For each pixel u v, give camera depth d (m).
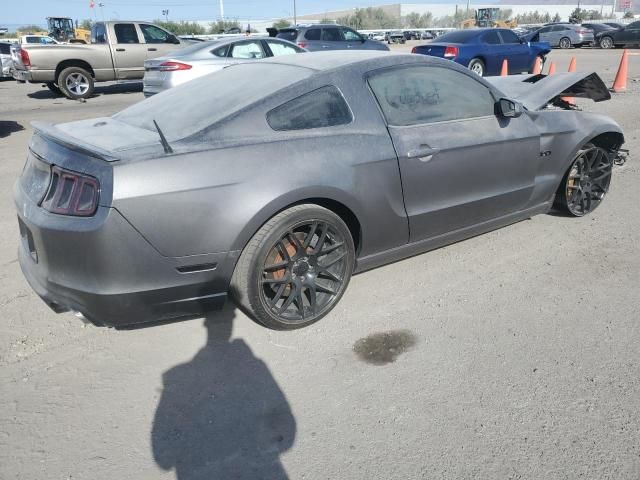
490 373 2.78
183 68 9.99
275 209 2.83
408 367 2.84
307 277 3.11
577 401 2.56
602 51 27.30
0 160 7.32
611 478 2.13
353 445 2.33
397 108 3.40
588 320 3.23
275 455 2.29
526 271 3.88
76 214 2.58
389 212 3.33
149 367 2.88
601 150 4.62
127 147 2.70
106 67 13.66
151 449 2.33
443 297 3.54
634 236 4.44
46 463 2.25
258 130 2.91
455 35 14.69
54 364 2.90
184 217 2.64
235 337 3.13
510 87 4.84
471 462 2.23
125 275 2.61
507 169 3.92
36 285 2.87
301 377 2.78
